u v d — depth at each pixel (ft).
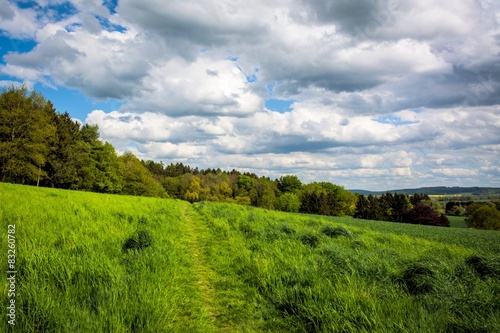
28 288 12.11
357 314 12.97
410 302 14.65
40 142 138.31
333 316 13.07
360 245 33.81
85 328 10.50
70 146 174.09
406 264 22.76
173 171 469.57
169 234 31.01
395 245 40.22
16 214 27.89
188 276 19.80
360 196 298.35
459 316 13.16
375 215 283.59
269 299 16.46
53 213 31.60
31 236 20.93
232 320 14.64
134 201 68.69
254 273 20.22
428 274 18.07
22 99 135.44
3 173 130.31
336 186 337.11
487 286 17.06
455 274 19.84
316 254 24.79
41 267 14.88
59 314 10.96
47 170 169.68
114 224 31.99
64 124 187.52
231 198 318.86
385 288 16.97
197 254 26.63
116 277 15.28
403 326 11.82
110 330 10.51
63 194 60.70
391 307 13.87
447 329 12.04
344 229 41.86
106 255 19.04
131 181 223.92
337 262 21.94
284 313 14.73
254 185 356.38
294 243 29.45
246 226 39.45
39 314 10.74
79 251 19.29
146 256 19.72
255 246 28.43
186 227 40.91
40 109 154.61
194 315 14.19
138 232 25.45
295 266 19.77
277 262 21.93
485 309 13.41
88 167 174.70
